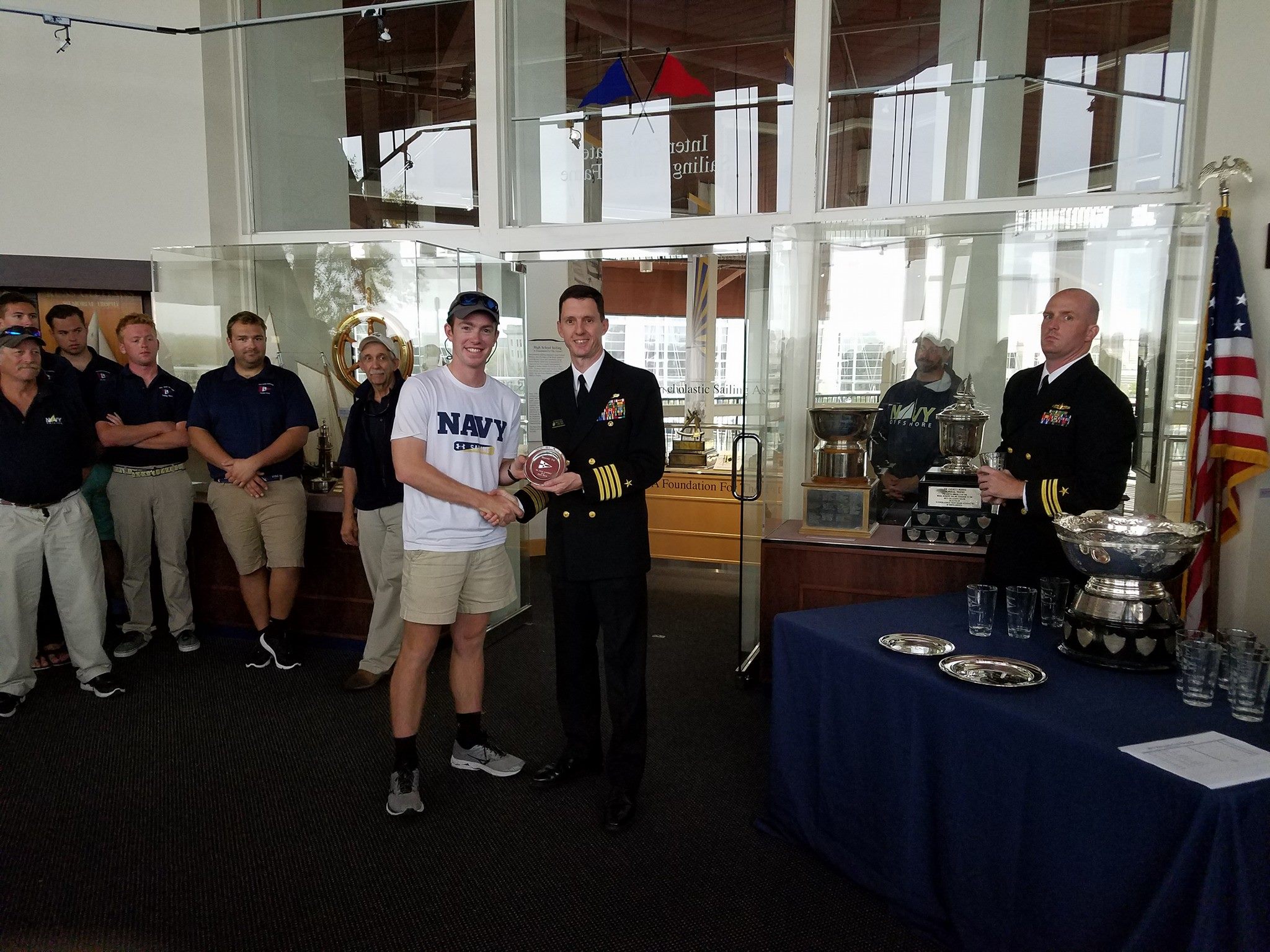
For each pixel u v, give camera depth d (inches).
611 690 96.1
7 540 121.6
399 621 138.4
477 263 157.4
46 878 84.4
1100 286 125.4
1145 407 124.2
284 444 140.3
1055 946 59.6
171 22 180.1
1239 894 49.3
